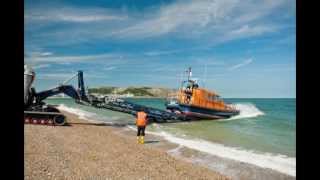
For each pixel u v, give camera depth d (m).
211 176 14.52
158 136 29.98
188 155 20.03
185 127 41.06
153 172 14.24
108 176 12.89
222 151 21.94
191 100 48.66
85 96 38.56
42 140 19.83
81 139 22.41
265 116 70.38
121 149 19.50
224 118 57.09
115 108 42.03
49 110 30.39
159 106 128.88
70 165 13.99
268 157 19.89
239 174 15.48
